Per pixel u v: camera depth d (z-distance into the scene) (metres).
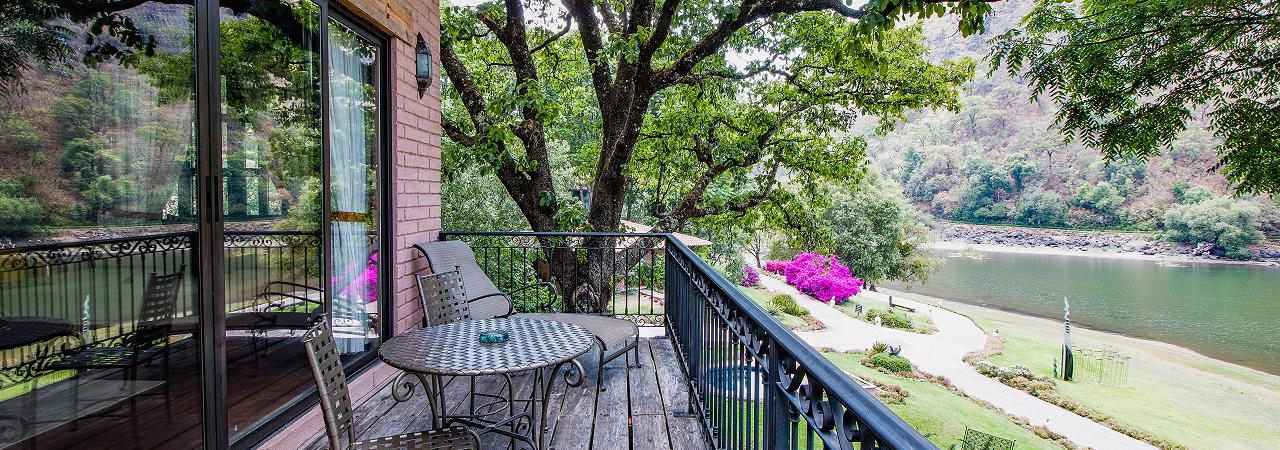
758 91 9.75
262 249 2.24
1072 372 17.77
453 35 6.67
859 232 29.89
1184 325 32.44
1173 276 48.75
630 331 3.47
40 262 1.46
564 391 3.16
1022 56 6.35
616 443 2.48
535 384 2.39
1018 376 16.61
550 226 7.59
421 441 1.79
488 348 2.07
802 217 11.26
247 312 2.16
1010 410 13.27
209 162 1.91
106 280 1.60
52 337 1.48
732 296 1.69
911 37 9.18
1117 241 64.31
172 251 1.77
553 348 2.08
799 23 8.45
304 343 1.35
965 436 10.96
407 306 3.45
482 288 3.65
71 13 1.54
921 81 9.18
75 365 1.53
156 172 1.74
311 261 2.55
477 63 8.64
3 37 1.39
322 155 2.62
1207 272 49.53
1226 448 12.57
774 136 10.64
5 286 1.38
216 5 1.96
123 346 1.64
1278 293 40.91
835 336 19.77
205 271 1.87
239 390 2.12
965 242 74.12
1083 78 5.98
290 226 2.41
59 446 1.50
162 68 1.76
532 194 7.55
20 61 1.42
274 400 2.30
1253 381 20.22
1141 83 5.71
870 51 4.81
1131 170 68.00
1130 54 5.78
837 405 0.83
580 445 2.46
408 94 3.47
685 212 10.01
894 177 89.06
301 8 2.47
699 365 2.67
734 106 10.17
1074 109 6.21
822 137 10.82
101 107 1.60
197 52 1.86
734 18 6.19
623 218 16.23
